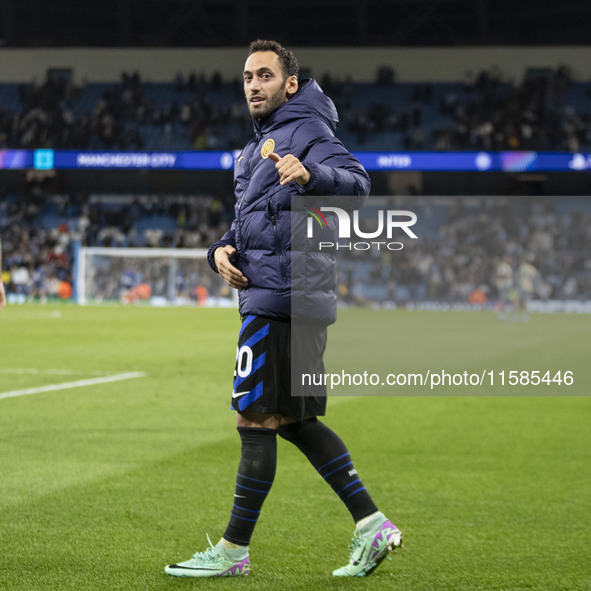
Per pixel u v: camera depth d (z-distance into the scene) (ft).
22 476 22.03
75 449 25.67
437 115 160.66
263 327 14.15
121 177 157.69
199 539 16.56
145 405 34.78
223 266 14.37
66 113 158.61
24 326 83.51
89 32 181.57
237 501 14.38
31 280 140.46
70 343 65.21
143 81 166.81
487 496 20.40
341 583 14.05
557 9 172.14
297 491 20.67
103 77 166.81
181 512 18.58
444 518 18.40
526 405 36.42
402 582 14.14
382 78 164.25
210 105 161.38
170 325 86.94
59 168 145.89
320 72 164.76
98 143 155.84
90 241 149.07
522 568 14.93
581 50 161.58
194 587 13.80
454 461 24.64
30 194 155.22
